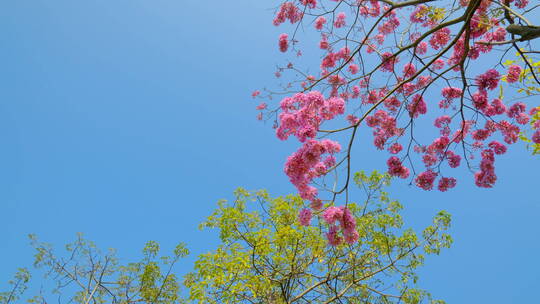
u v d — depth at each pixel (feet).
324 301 28.02
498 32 16.20
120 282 32.17
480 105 16.30
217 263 24.84
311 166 12.35
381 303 26.43
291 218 27.89
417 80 19.52
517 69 16.55
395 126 17.80
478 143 17.54
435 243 26.12
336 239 12.85
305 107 12.37
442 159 16.26
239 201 27.32
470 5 12.23
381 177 26.76
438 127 18.08
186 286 29.40
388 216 26.58
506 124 17.26
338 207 12.78
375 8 19.49
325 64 19.20
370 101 18.83
